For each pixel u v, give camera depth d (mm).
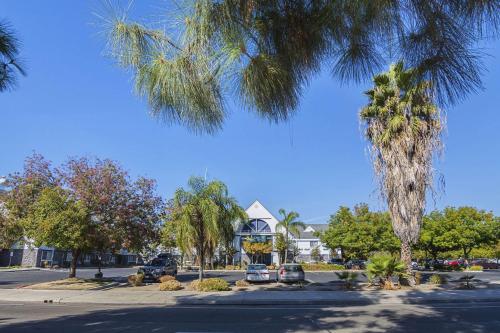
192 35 3521
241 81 3877
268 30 3600
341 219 50344
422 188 21406
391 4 3174
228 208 27422
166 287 22422
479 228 47938
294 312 14000
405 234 21953
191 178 25500
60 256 55281
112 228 25188
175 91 3797
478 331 9969
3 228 29219
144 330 10148
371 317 12523
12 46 4688
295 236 63281
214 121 4086
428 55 3230
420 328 10398
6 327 10703
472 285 23469
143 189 26734
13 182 29484
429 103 3645
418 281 24281
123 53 3787
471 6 2902
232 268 51094
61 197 24078
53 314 13516
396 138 21594
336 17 3402
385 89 21922
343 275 22906
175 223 25766
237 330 10117
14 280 30125
